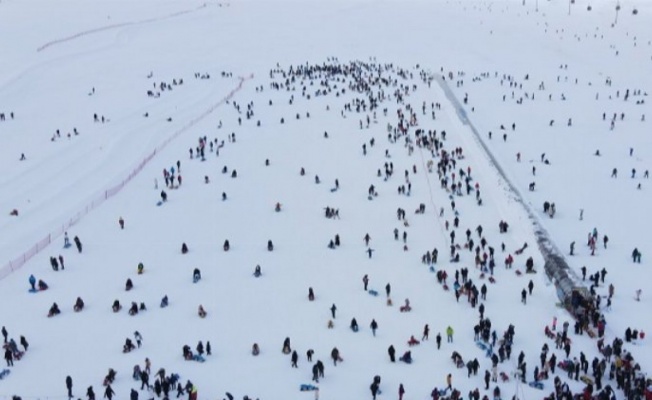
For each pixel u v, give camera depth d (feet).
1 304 142.51
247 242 174.70
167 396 109.70
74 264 161.99
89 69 431.02
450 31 613.93
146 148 258.57
